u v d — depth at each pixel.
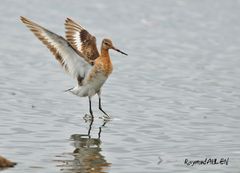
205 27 29.59
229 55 24.20
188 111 16.64
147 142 13.95
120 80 19.78
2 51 23.11
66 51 15.05
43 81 19.27
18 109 16.22
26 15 29.78
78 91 15.91
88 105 17.00
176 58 23.38
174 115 16.22
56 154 12.85
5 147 13.16
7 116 15.55
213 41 26.75
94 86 15.91
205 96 18.23
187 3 35.00
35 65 21.30
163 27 29.28
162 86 19.28
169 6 34.09
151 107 16.95
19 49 23.58
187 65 22.28
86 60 15.47
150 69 21.47
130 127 15.13
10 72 20.17
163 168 12.21
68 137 14.14
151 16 31.44
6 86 18.42
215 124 15.47
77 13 31.02
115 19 30.38
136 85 19.27
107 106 16.98
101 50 15.96
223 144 13.87
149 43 25.86
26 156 12.62
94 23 29.22
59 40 14.77
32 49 23.70
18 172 11.62
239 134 14.65
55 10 31.36
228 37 27.64
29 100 17.14
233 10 33.59
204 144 13.84
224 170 12.20
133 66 21.78
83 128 14.94
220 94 18.48
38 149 13.13
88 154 12.91
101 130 14.83
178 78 20.36
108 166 12.23
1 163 11.86
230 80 20.27
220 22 30.77
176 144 13.83
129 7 33.25
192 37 27.41
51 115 15.90
